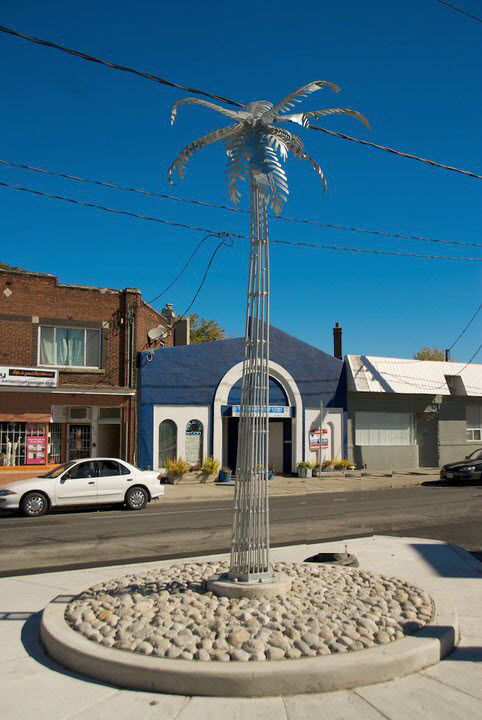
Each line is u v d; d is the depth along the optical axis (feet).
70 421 74.18
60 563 31.78
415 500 60.85
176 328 98.32
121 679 15.37
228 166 22.34
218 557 30.60
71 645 16.63
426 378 97.81
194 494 67.36
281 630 16.93
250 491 20.77
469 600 23.49
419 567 29.09
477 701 14.43
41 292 73.61
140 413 78.33
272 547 35.09
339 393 92.99
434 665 16.52
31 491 50.90
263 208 22.18
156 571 25.09
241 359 85.66
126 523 45.80
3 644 18.67
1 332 71.41
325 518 47.88
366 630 17.03
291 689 14.71
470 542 37.40
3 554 34.22
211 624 17.30
